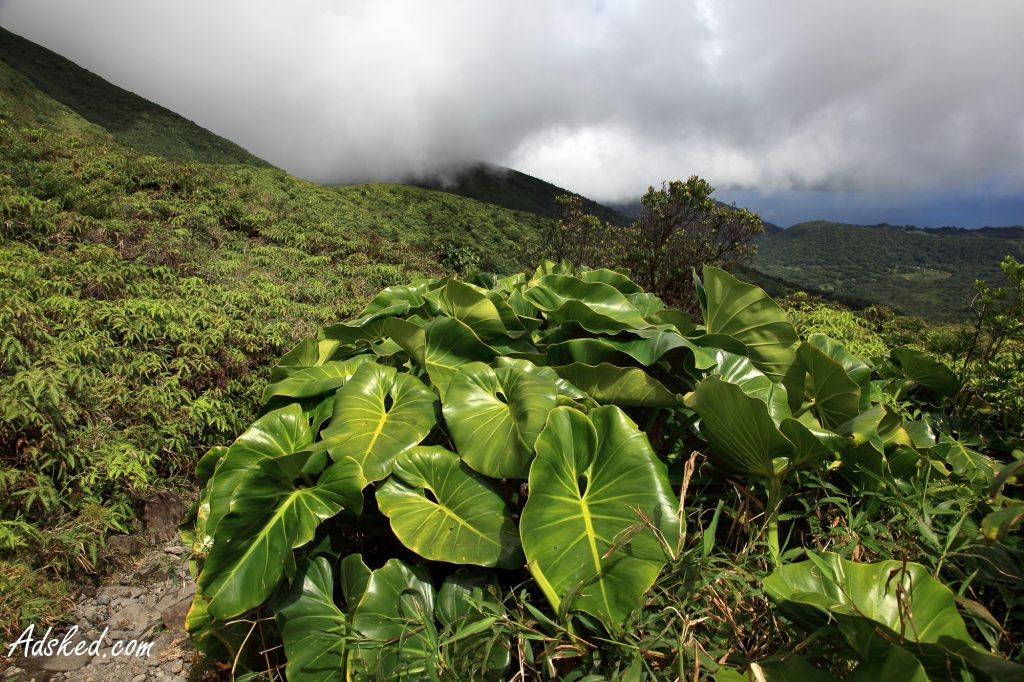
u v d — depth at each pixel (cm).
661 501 148
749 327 237
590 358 218
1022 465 124
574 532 147
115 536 336
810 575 129
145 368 451
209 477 229
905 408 245
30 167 993
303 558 178
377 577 158
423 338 216
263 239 1157
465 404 187
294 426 204
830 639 123
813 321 529
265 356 571
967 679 104
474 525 163
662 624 137
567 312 233
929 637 117
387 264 1221
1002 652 138
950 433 235
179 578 318
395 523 163
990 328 239
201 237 1012
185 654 257
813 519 171
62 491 340
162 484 388
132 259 725
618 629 129
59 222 747
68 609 286
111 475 348
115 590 307
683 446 207
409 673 138
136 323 495
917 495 172
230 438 462
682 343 199
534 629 142
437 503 174
